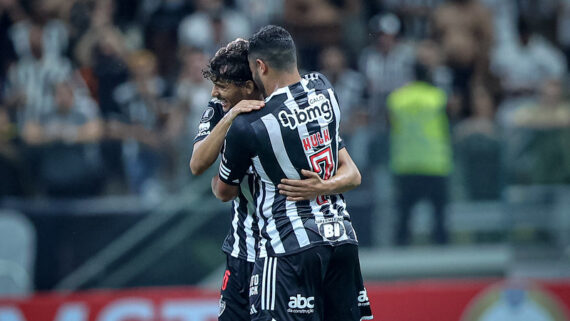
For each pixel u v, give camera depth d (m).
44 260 26.12
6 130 26.45
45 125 26.84
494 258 28.19
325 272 14.47
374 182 27.45
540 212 28.58
